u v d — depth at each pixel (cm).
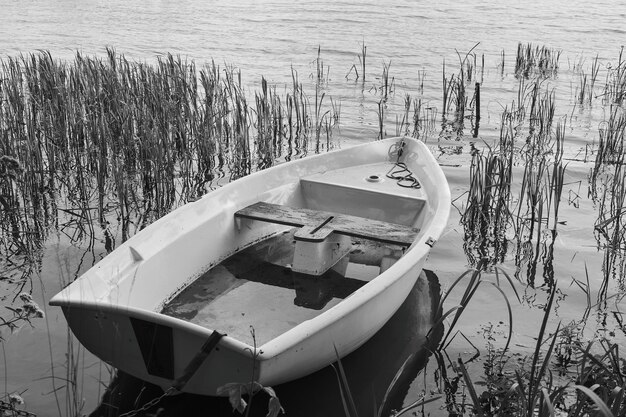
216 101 766
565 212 566
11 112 664
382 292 347
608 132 709
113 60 778
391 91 979
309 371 329
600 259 484
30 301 296
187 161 661
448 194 473
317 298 407
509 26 1460
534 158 692
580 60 1138
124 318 301
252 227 478
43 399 321
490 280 454
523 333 390
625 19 1516
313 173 542
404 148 579
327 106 902
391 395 336
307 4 1761
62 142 634
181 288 412
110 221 530
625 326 398
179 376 305
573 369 353
